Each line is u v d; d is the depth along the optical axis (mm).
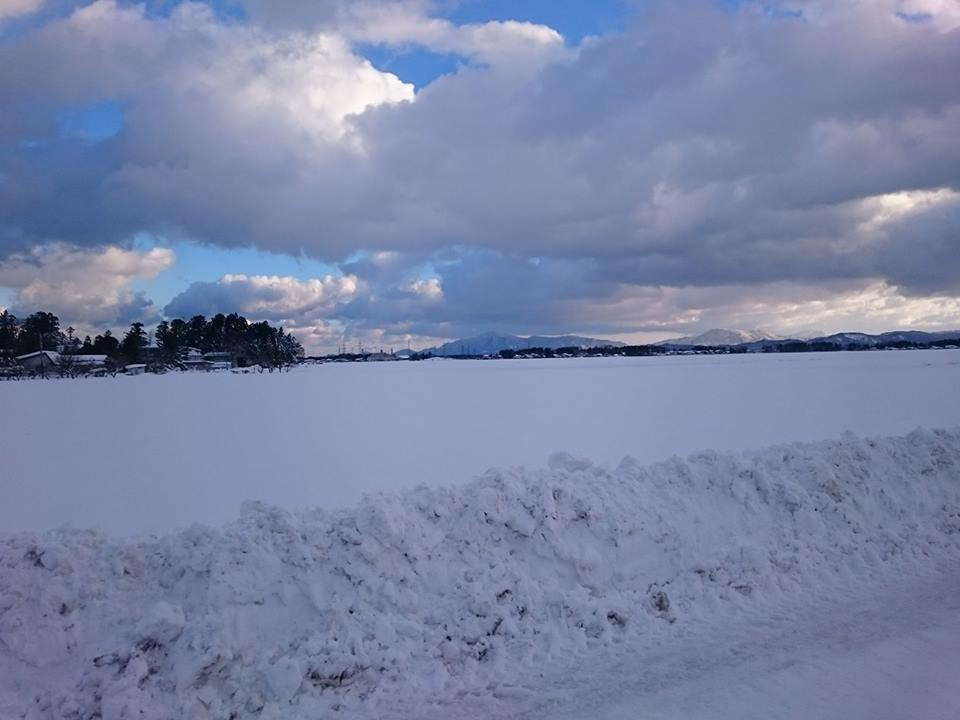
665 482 7676
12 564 5250
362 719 4418
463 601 5703
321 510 6531
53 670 4734
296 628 5234
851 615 5855
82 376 90312
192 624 4785
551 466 8195
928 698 4441
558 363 124750
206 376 81938
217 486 14641
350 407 33406
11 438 22922
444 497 6547
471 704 4562
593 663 5078
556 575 6227
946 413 24656
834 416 24625
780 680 4703
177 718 4324
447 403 34938
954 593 6340
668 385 46344
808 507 7742
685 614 5914
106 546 5617
